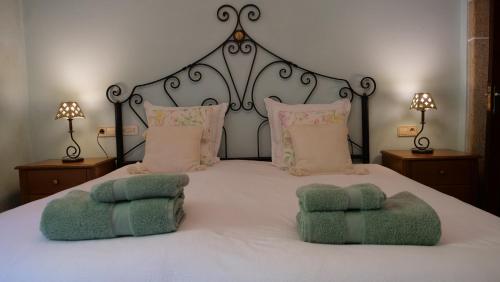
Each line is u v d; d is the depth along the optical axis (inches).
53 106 111.9
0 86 101.3
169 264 37.0
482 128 107.3
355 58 109.7
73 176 97.7
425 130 111.6
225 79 110.6
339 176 81.3
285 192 67.8
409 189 67.6
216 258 37.9
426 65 109.8
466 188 97.0
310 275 35.1
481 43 105.4
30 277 36.2
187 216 52.5
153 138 93.0
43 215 43.9
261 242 41.9
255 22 109.1
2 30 101.7
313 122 95.9
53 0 109.3
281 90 110.6
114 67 110.7
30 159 112.8
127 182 46.0
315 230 41.4
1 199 101.6
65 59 110.6
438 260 36.5
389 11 108.7
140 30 110.0
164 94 111.3
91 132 112.1
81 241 43.5
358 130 111.3
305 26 109.1
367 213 42.1
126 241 42.8
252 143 111.8
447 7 108.4
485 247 39.6
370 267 35.6
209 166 95.0
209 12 109.3
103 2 109.3
